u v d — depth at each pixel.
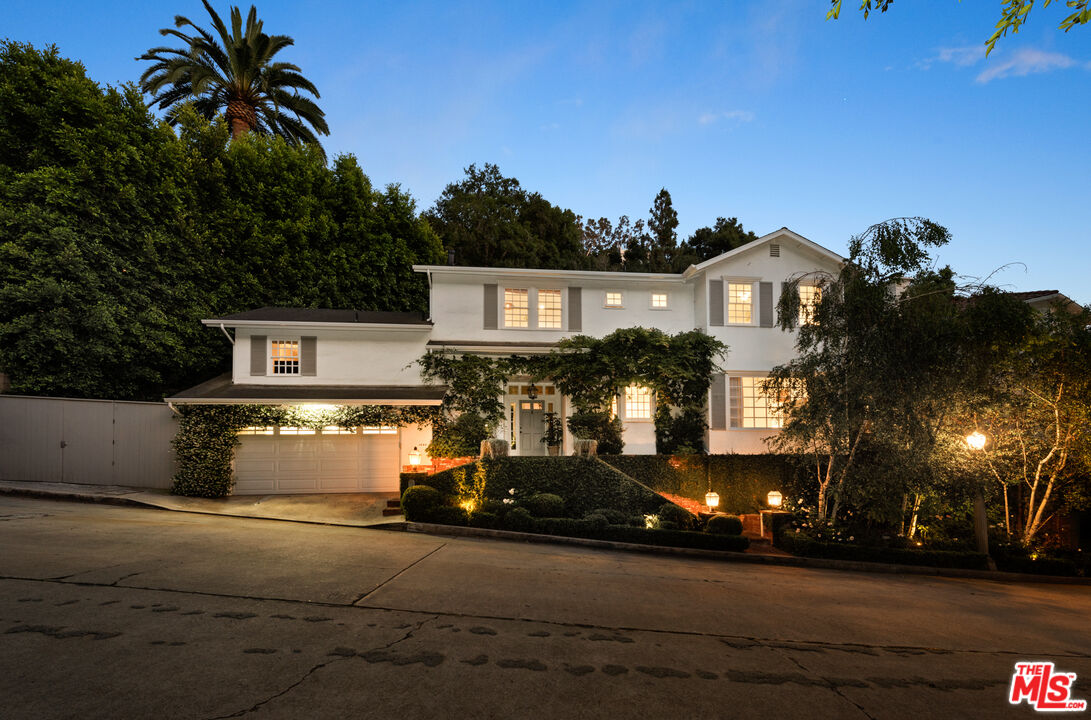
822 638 6.63
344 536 11.14
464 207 37.59
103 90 19.53
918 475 12.66
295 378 17.80
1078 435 13.27
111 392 18.22
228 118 26.70
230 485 15.83
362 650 5.05
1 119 17.48
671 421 18.45
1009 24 4.90
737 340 18.81
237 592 6.63
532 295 19.17
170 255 19.92
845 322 12.96
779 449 14.60
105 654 4.65
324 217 23.73
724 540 12.93
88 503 13.82
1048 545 15.03
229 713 3.76
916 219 12.41
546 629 6.04
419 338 18.42
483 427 17.20
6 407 15.78
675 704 4.38
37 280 16.00
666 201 45.66
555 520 12.93
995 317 12.06
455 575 8.27
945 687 5.31
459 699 4.18
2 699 3.80
